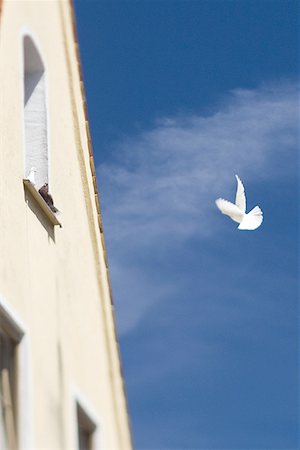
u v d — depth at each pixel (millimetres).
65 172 21156
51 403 18453
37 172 20594
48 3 21953
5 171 19016
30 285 18844
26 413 17781
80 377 19531
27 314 18531
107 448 19672
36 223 19531
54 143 21062
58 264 19891
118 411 20344
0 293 18016
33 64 21234
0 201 18703
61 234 20266
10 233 18719
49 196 19984
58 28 22188
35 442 17750
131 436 20422
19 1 20719
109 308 21047
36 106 21047
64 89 21891
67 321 19641
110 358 20625
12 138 19453
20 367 18047
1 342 17922
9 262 18469
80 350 19781
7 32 20000
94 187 21828
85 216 21328
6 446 17484
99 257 21250
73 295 20078
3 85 19531
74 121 21922
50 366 18719
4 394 17734
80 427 19312
